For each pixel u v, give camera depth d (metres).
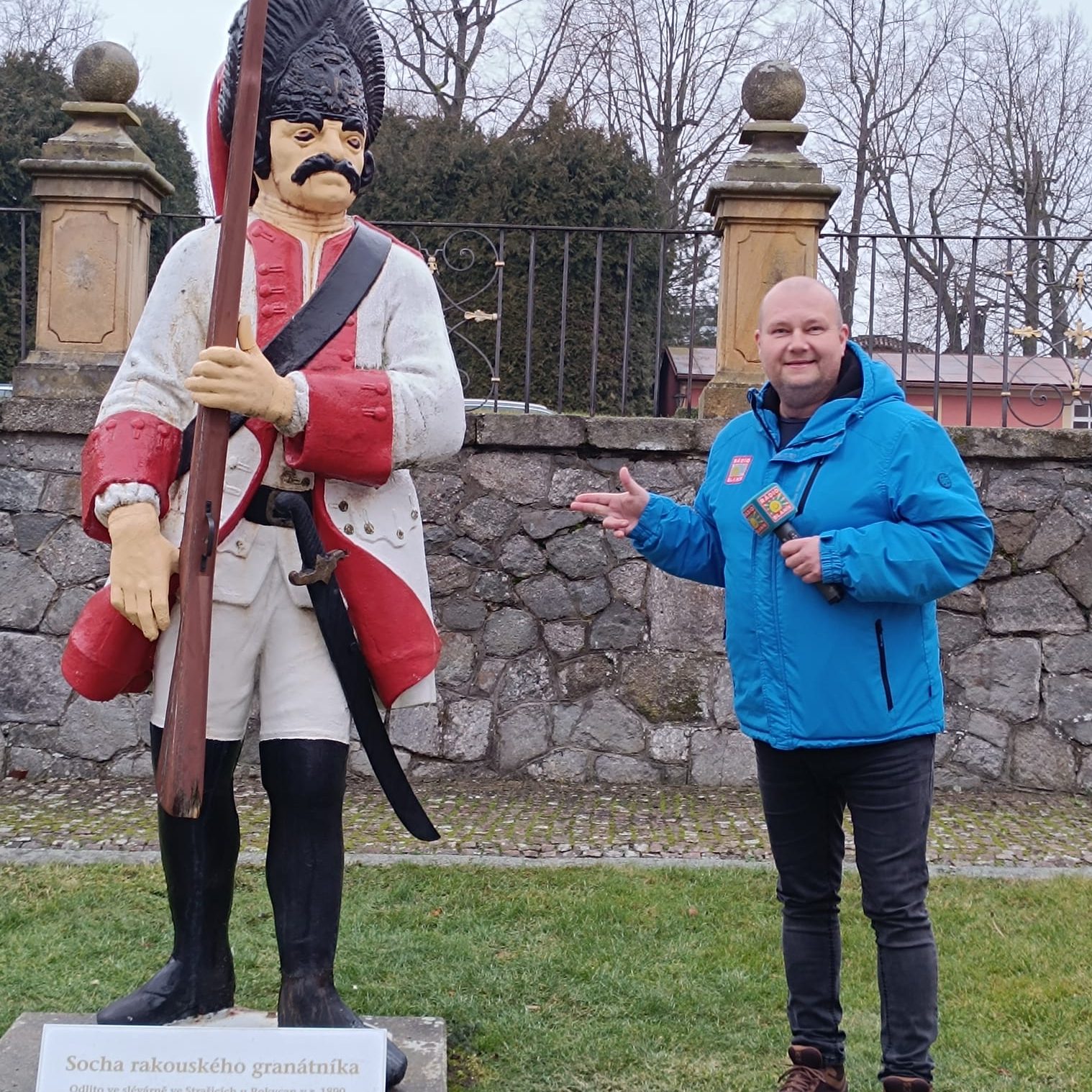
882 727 2.61
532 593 6.23
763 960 3.74
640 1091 2.94
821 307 2.72
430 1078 2.70
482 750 6.21
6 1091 2.61
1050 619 6.14
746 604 2.74
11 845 4.89
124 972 3.58
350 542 2.52
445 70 19.78
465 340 6.79
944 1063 3.12
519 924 4.05
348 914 4.11
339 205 2.57
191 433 2.52
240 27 2.57
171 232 6.74
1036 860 4.90
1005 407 6.60
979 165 21.12
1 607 6.08
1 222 14.00
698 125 20.77
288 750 2.55
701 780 6.15
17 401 6.04
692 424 6.12
